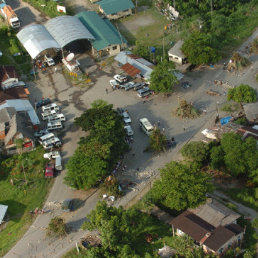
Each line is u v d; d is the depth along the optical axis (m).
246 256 64.56
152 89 105.00
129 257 64.44
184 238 65.75
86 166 79.31
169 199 71.75
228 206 74.69
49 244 72.25
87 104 106.12
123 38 125.31
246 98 97.81
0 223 76.38
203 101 104.12
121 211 69.69
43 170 87.38
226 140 81.62
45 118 101.62
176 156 88.56
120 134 88.56
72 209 78.69
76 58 123.31
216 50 113.94
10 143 91.06
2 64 121.62
